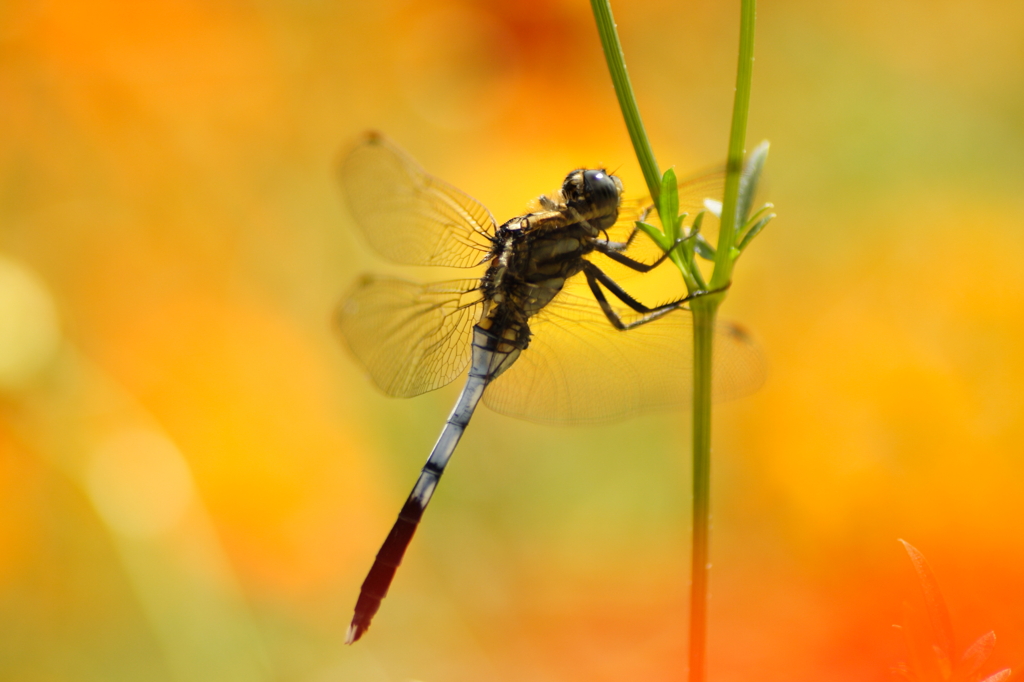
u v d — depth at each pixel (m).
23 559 0.53
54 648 0.53
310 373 0.56
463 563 0.54
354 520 0.55
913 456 0.52
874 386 0.53
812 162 0.59
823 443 0.53
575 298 0.49
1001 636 0.50
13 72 0.60
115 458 0.53
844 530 0.52
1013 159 0.57
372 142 0.50
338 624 0.53
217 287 0.57
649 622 0.53
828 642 0.51
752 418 0.54
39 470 0.53
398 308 0.50
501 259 0.49
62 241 0.58
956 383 0.53
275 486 0.54
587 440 0.56
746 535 0.53
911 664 0.45
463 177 0.57
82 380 0.53
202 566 0.53
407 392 0.49
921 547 0.52
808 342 0.54
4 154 0.60
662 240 0.46
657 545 0.54
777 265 0.56
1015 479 0.52
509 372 0.49
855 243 0.56
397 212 0.50
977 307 0.53
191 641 0.53
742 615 0.52
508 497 0.55
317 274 0.59
